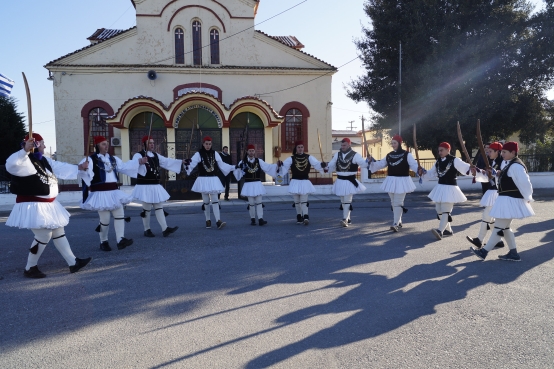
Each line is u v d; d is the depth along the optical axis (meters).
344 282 5.75
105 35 25.59
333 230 9.67
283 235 9.07
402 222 10.87
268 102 23.67
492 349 3.80
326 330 4.25
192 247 7.95
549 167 22.09
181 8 22.91
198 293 5.38
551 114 21.33
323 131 24.12
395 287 5.52
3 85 15.54
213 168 9.76
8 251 7.98
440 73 18.31
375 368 3.51
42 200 6.06
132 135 21.75
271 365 3.58
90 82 22.12
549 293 5.19
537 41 18.69
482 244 7.67
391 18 19.75
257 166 10.41
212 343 4.00
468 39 18.62
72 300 5.19
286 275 6.11
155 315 4.69
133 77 22.45
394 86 20.30
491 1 18.70
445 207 8.53
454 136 19.16
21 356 3.78
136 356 3.76
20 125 32.06
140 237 9.01
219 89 23.12
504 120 19.78
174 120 21.31
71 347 3.95
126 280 5.96
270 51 23.83
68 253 6.38
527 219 10.84
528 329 4.18
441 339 4.01
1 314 4.76
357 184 10.15
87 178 7.27
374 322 4.43
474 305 4.84
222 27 23.38
